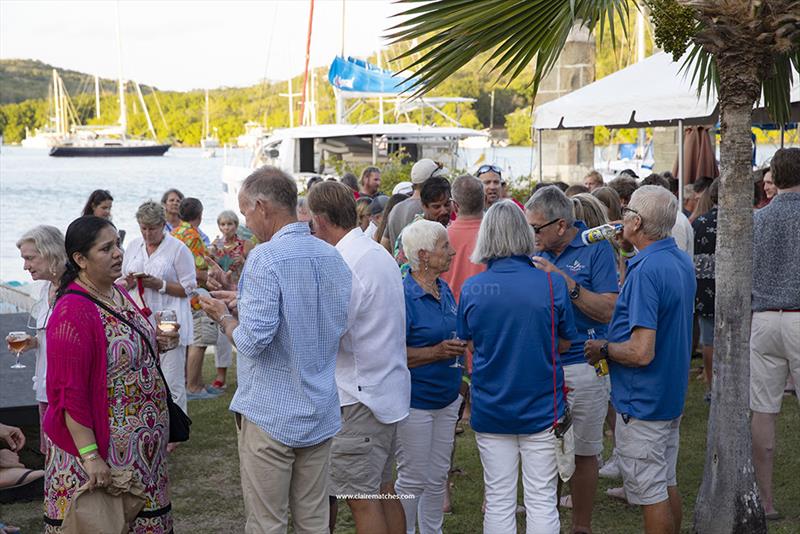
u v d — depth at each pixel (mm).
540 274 4074
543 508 4043
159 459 3955
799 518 5133
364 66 20484
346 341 4098
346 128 17969
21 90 150000
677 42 4371
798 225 4887
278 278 3641
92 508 3691
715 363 4578
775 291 4977
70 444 3721
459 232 5332
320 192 4195
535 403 4031
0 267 19000
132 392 3830
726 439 4539
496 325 4012
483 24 4367
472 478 6012
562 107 9141
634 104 8227
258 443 3713
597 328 4664
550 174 15789
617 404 4211
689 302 4125
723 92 4410
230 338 3779
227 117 92875
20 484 4918
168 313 4238
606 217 5242
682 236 6766
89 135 99312
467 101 20125
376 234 6996
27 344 5160
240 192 3807
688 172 11930
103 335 3748
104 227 3834
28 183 49875
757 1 4125
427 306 4434
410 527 4500
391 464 4375
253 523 3770
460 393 5000
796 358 4953
